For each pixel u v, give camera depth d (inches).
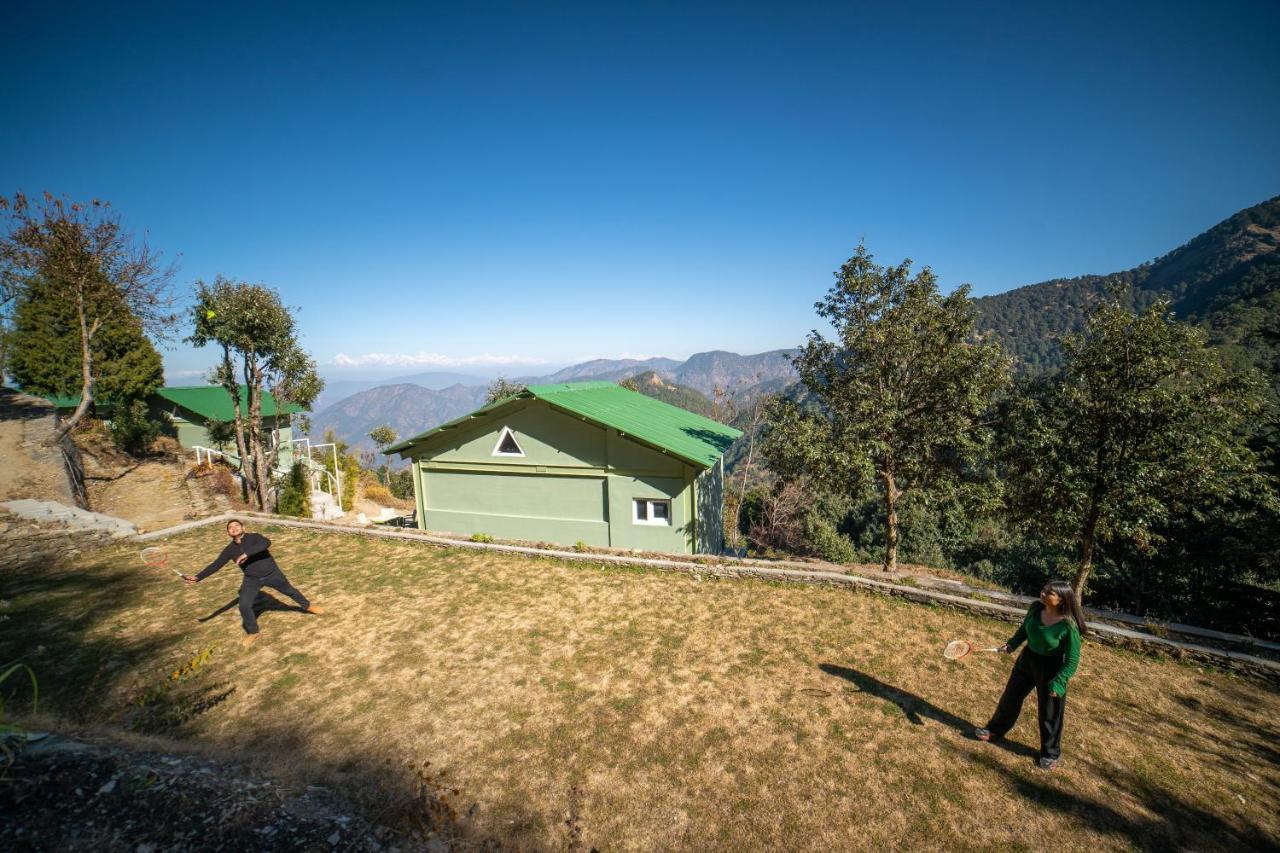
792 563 469.4
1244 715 255.6
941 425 488.4
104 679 278.2
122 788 176.9
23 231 663.1
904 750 226.5
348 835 170.2
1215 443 353.1
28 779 171.2
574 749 227.9
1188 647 300.5
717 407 1485.0
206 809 172.4
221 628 344.2
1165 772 214.4
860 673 291.0
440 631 344.5
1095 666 298.8
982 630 342.3
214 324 784.9
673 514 611.2
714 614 370.3
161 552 494.3
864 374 504.4
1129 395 366.3
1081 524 427.2
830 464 502.6
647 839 181.5
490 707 259.3
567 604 388.5
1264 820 190.7
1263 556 534.9
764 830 184.9
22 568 439.5
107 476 866.1
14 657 299.1
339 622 356.8
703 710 256.8
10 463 658.8
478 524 695.1
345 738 233.6
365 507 1273.4
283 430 1363.2
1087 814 191.3
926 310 501.7
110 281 738.8
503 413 665.0
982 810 193.2
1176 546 622.8
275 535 563.8
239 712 252.4
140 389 1096.2
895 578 409.1
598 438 630.5
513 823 186.5
